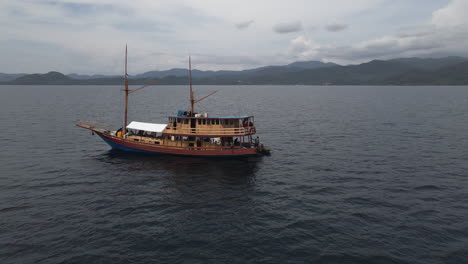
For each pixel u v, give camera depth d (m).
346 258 17.84
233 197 27.48
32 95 199.12
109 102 140.00
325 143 51.00
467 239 19.88
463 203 25.73
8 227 21.03
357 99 170.88
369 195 27.70
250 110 109.44
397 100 156.25
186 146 42.47
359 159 40.47
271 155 43.50
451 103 132.00
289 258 17.88
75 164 37.66
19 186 29.38
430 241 19.67
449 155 41.81
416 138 53.94
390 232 20.84
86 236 20.08
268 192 28.81
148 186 30.14
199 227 21.55
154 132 44.81
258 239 19.95
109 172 34.66
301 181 31.98
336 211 24.31
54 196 26.98
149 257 17.83
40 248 18.55
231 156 41.97
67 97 178.75
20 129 61.06
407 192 28.38
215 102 150.50
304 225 21.91
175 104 132.12
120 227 21.39
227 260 17.59
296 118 85.06
